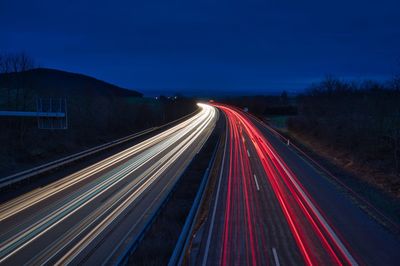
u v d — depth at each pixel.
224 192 23.28
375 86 52.06
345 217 18.25
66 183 26.58
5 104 50.25
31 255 14.42
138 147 46.53
